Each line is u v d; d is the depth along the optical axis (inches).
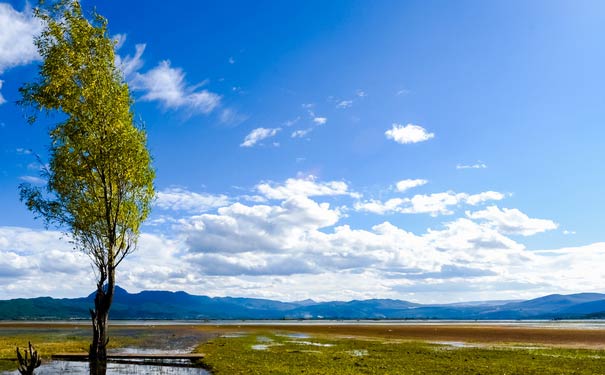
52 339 3314.5
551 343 3102.9
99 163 1113.4
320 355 2126.0
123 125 1132.5
